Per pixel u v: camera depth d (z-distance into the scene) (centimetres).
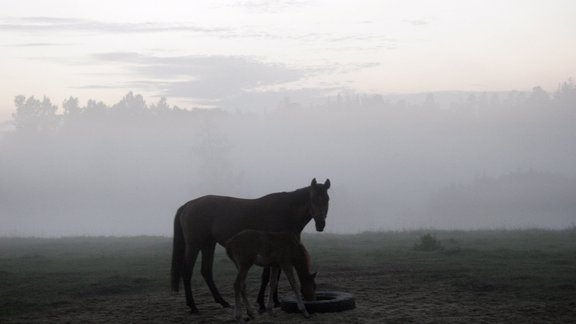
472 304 1160
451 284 1416
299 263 1045
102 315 1124
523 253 2000
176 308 1184
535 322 997
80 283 1495
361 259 1970
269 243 1018
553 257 1884
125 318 1090
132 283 1495
